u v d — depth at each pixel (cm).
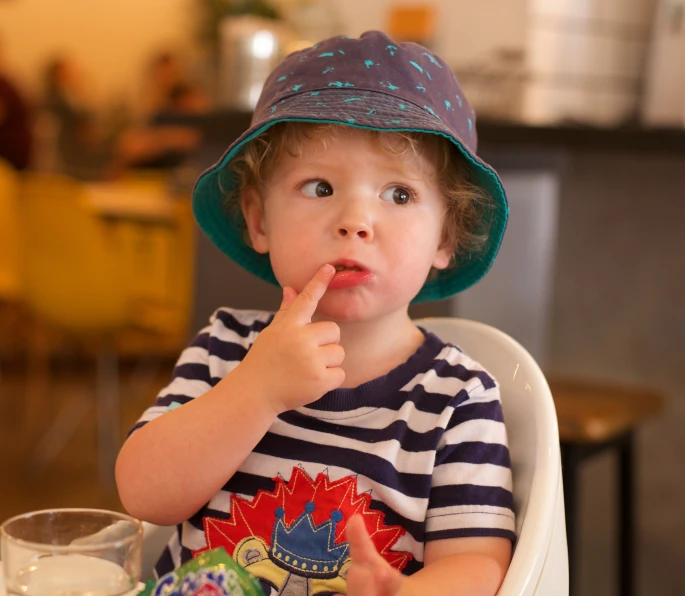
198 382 87
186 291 307
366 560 60
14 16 602
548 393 82
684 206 184
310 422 82
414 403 81
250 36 238
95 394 377
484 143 182
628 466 153
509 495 77
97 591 61
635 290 192
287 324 75
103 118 585
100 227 277
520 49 226
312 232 79
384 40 83
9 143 454
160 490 75
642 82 222
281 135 82
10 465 298
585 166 198
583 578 193
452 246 89
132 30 615
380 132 79
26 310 335
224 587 60
